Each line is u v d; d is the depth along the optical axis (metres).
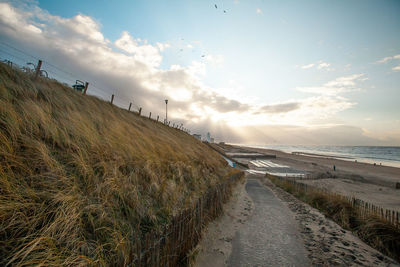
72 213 2.25
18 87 5.09
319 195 8.46
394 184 22.45
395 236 3.88
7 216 1.89
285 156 68.94
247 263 3.23
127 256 1.93
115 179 3.68
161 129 17.44
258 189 13.67
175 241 2.93
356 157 84.69
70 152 3.72
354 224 5.31
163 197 4.37
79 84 14.16
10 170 2.36
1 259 1.60
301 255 3.56
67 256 1.84
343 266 3.18
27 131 3.43
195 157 11.65
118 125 8.04
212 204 5.34
